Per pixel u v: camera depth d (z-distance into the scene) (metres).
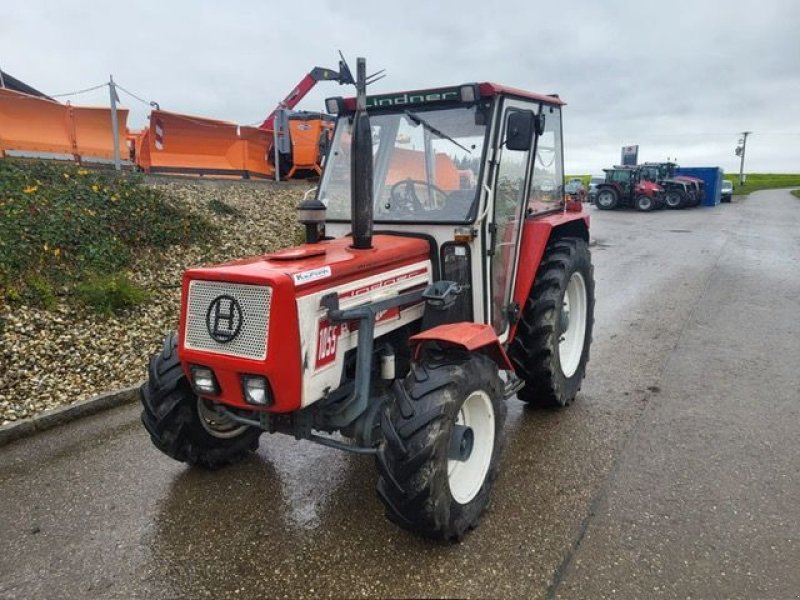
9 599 2.66
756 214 23.52
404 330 3.52
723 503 3.27
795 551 2.88
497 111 3.49
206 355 2.78
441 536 2.84
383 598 2.60
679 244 14.16
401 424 2.74
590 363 5.51
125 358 5.41
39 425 4.32
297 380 2.70
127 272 7.04
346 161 3.85
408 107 3.65
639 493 3.37
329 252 3.15
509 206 3.86
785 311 7.39
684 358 5.63
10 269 6.08
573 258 4.47
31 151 9.52
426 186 3.58
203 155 11.84
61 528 3.16
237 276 2.69
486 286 3.55
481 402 3.12
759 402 4.61
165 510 3.30
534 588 2.64
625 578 2.70
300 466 3.77
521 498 3.32
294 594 2.64
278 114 12.95
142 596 2.66
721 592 2.61
